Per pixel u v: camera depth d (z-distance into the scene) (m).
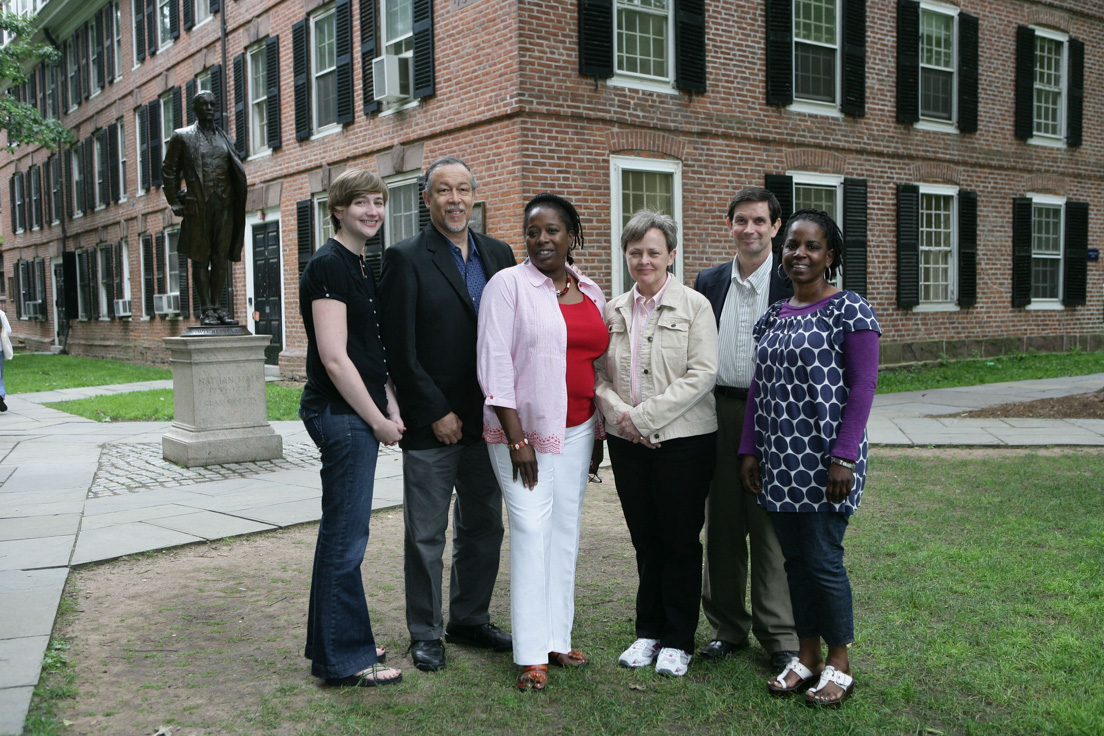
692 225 11.64
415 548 3.36
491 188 10.61
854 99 13.27
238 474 7.20
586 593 4.22
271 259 15.52
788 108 12.62
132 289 21.62
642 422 3.18
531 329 3.13
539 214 3.14
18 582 4.28
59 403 12.56
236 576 4.52
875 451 7.77
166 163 7.65
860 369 2.88
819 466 2.91
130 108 20.98
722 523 3.43
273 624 3.82
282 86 14.83
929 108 14.55
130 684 3.18
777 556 3.32
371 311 3.16
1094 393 9.95
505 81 10.23
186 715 2.93
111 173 22.14
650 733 2.80
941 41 14.66
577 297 3.31
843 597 2.96
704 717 2.91
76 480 6.96
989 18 15.19
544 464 3.22
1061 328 16.91
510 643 3.56
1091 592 3.88
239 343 7.71
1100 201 17.36
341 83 13.20
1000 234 15.70
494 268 3.48
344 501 3.14
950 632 3.53
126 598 4.16
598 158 10.72
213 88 16.98
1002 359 15.51
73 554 4.79
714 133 11.79
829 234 3.01
